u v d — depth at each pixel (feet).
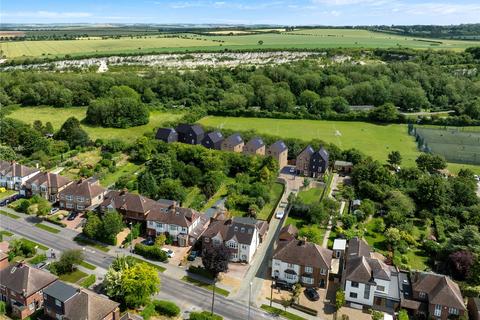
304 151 510.58
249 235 323.78
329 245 349.61
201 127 613.52
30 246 316.60
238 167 504.43
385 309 276.82
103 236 343.67
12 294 258.16
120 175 487.20
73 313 236.43
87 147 573.33
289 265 300.40
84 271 302.25
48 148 538.47
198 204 407.23
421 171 490.08
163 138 581.53
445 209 404.36
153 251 322.55
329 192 458.09
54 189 417.08
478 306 261.85
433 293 268.82
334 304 281.74
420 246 352.90
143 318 250.16
